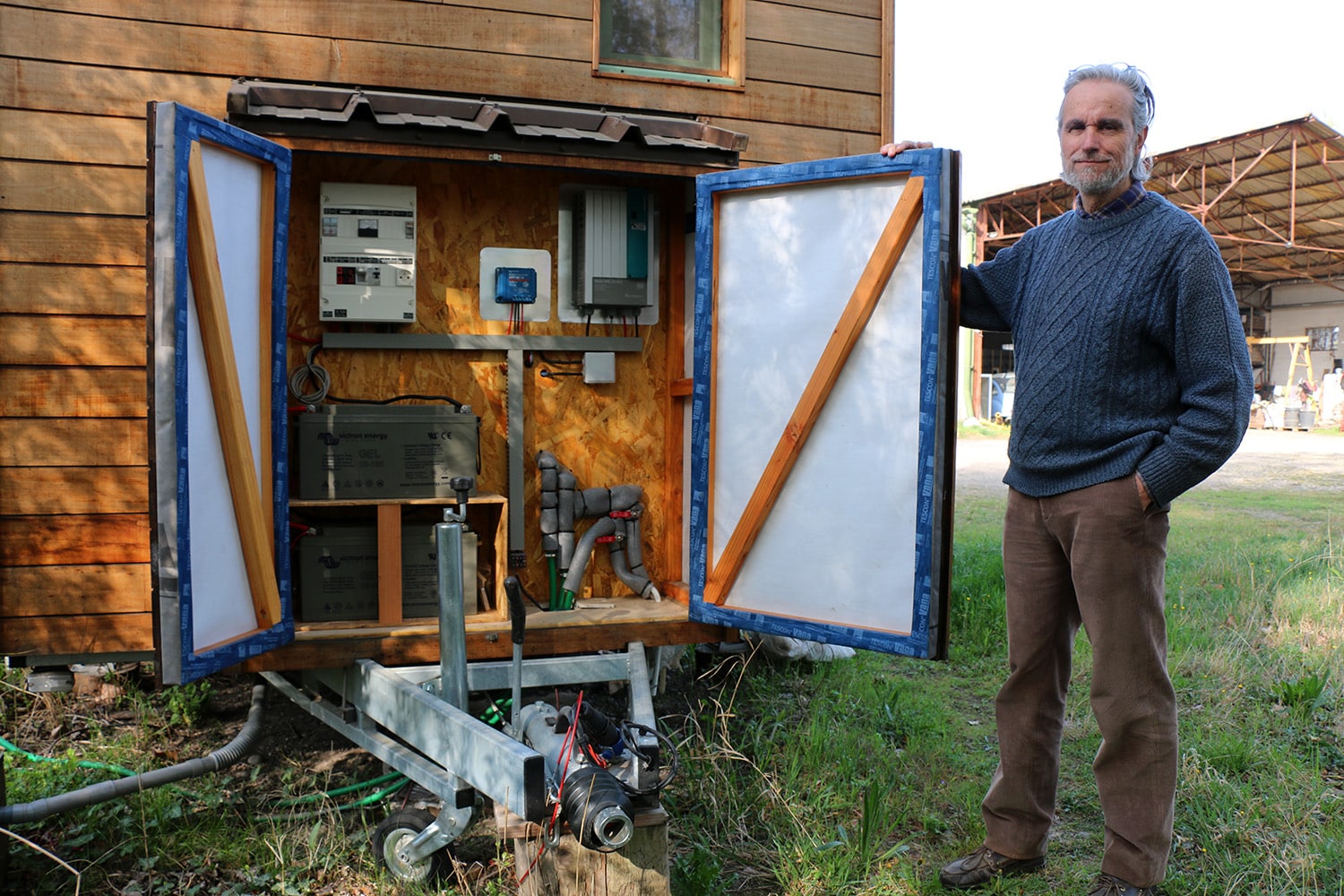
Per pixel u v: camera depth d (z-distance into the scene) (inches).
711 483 158.2
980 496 471.8
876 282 141.8
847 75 189.2
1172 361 109.1
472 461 163.3
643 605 174.9
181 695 175.2
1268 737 165.6
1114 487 108.1
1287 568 273.4
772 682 196.5
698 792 142.6
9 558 148.4
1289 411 966.4
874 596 145.8
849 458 147.3
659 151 156.7
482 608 168.4
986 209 908.6
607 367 183.0
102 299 150.1
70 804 122.7
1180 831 135.2
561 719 116.3
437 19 165.5
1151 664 108.7
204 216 121.9
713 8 184.2
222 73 155.7
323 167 170.9
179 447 118.1
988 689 197.0
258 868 123.4
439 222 177.3
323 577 157.9
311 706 150.9
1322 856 125.5
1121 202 110.0
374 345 172.1
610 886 110.0
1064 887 120.9
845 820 137.6
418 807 123.3
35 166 147.6
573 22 172.7
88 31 149.6
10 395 147.5
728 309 155.8
